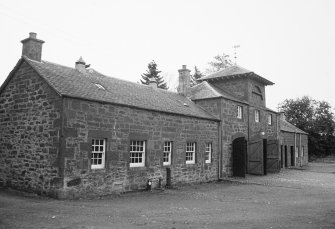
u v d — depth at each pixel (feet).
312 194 50.98
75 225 27.09
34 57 50.39
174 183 59.72
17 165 47.24
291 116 174.40
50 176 42.06
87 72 59.36
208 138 69.62
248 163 82.89
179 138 61.67
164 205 39.45
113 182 47.88
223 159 73.00
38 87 45.73
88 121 44.75
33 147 45.11
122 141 49.73
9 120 49.85
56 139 41.91
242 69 87.81
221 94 75.72
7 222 27.40
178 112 61.16
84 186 43.60
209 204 40.78
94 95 47.09
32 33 50.52
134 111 52.24
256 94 90.07
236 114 79.15
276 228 26.58
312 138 164.96
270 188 58.49
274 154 90.02
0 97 52.03
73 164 42.39
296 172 94.79
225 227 26.96
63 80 47.11
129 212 33.88
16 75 49.75
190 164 64.34
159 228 26.50
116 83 61.72
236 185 63.46
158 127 56.85
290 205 40.04
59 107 42.19
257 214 33.50
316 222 29.07
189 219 30.55
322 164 139.13
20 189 46.24
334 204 40.75
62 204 37.19
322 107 170.81
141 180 52.90
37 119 45.11
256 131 87.97
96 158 46.50
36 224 27.07
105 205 38.14
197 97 77.56
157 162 56.34
